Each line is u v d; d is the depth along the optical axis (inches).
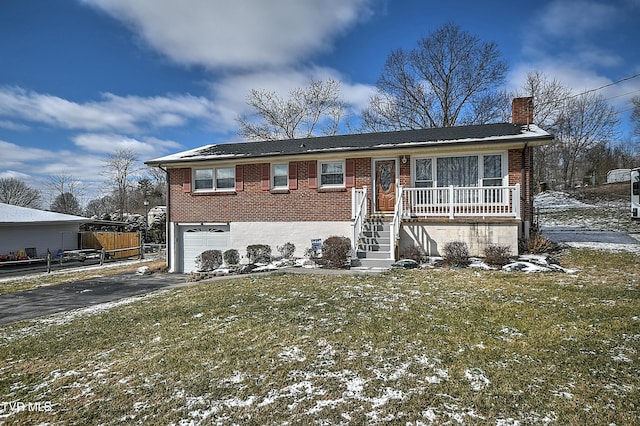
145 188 1877.5
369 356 184.1
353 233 468.1
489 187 455.5
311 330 226.1
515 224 447.8
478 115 1219.9
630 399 137.5
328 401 144.3
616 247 509.0
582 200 1175.0
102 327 268.8
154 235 1230.9
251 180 589.0
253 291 342.0
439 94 1253.7
